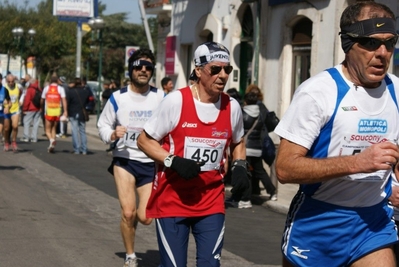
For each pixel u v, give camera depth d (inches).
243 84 873.5
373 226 162.7
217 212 209.8
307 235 165.3
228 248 346.9
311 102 155.8
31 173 605.3
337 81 157.4
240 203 479.5
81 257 309.6
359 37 153.6
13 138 792.3
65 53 2130.9
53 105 791.1
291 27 751.7
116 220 406.9
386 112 158.7
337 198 161.6
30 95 940.6
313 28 693.3
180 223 208.2
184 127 208.5
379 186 161.6
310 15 698.8
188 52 1061.8
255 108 483.5
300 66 741.3
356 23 154.7
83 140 803.4
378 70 153.9
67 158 747.4
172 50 1091.3
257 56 788.0
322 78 158.6
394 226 166.2
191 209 207.5
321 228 163.2
